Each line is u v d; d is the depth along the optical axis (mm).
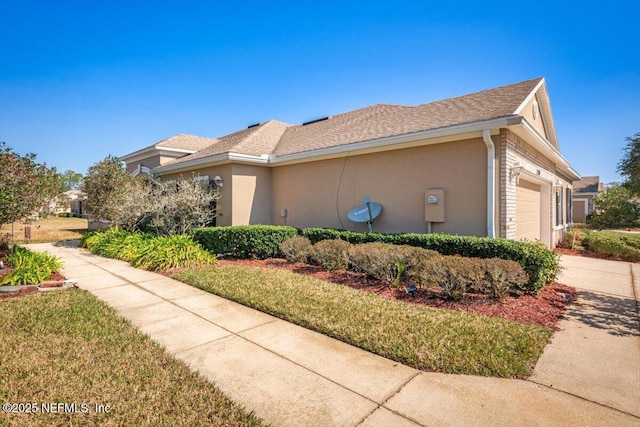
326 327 4625
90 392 3088
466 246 7051
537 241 8547
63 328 4574
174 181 13320
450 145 8453
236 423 2723
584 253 12320
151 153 17297
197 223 12117
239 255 10047
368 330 4516
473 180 8062
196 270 8148
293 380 3410
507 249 6512
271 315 5324
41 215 9914
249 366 3693
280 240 10156
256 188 12688
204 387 3229
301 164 12039
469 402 3031
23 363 3570
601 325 4945
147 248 9320
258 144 13461
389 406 2975
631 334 4617
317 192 11539
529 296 6160
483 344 4098
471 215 8086
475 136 7949
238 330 4719
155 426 2660
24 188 8539
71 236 18438
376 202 9938
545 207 12492
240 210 12203
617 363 3785
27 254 8336
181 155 17219
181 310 5555
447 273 5863
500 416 2832
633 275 8562
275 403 3021
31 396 3012
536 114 11266
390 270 6902
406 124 9875
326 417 2822
